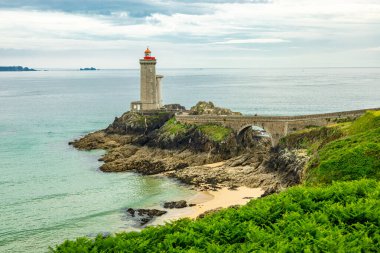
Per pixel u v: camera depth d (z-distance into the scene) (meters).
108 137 157.50
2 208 88.56
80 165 125.75
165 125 144.38
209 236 34.84
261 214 38.19
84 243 34.25
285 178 95.38
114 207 88.69
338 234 32.22
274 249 30.64
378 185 43.78
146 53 169.88
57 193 98.81
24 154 141.38
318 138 110.06
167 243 33.59
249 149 128.75
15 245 70.94
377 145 65.38
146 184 105.25
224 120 133.12
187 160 124.94
